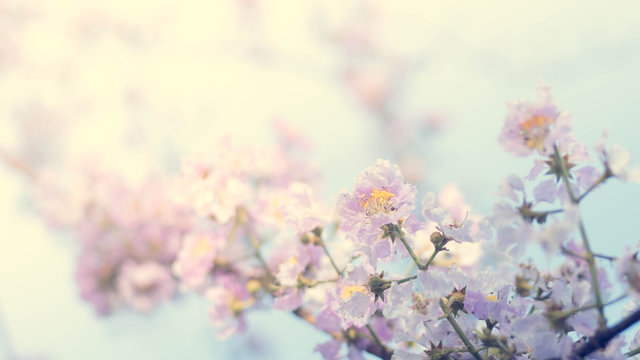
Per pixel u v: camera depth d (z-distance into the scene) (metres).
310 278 1.17
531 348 1.02
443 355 1.04
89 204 1.72
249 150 1.28
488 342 1.03
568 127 1.04
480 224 1.04
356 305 1.06
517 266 1.05
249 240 1.27
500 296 1.05
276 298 1.17
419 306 1.03
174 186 1.27
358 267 1.06
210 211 1.25
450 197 1.26
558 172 1.03
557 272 1.04
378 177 1.06
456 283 1.05
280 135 1.74
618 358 1.01
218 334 1.26
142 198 1.65
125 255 1.61
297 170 1.57
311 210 1.15
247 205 1.27
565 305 1.02
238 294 1.26
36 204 1.84
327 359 1.14
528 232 1.03
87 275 1.62
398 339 1.05
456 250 1.16
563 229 0.99
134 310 1.61
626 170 1.01
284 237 1.27
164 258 1.58
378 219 1.04
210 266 1.27
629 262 0.99
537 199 1.04
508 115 1.05
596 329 1.00
